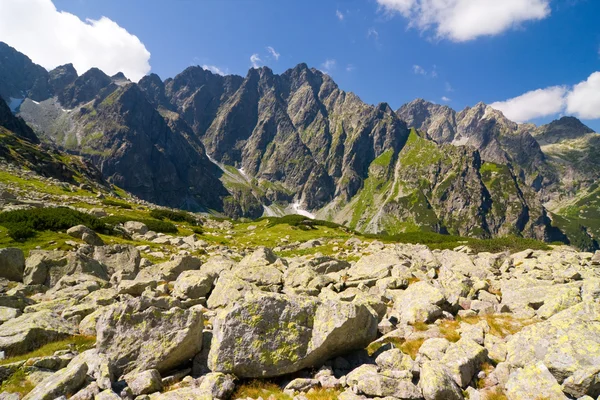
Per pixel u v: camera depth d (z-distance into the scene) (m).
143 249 44.00
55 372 11.85
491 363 13.79
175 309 14.12
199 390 11.36
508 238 53.38
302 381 12.52
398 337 16.36
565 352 11.68
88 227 43.69
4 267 25.44
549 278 25.06
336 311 13.81
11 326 15.03
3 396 10.59
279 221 99.06
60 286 24.67
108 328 13.44
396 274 27.27
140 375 12.02
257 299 13.96
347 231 89.12
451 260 36.28
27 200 59.34
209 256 45.88
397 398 11.05
